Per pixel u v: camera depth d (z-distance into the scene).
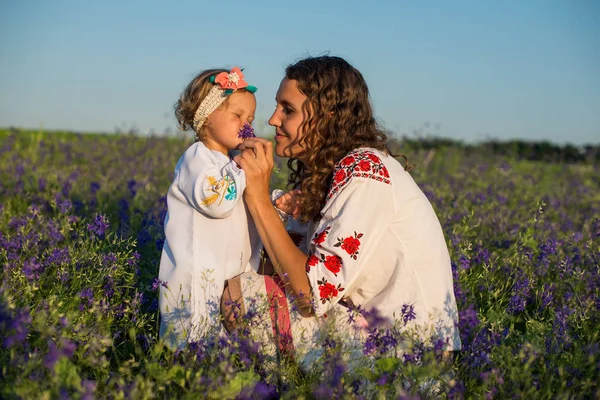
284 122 3.59
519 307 4.03
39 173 7.76
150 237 4.96
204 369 2.92
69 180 7.28
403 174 3.39
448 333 3.31
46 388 2.49
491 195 7.98
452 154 12.77
